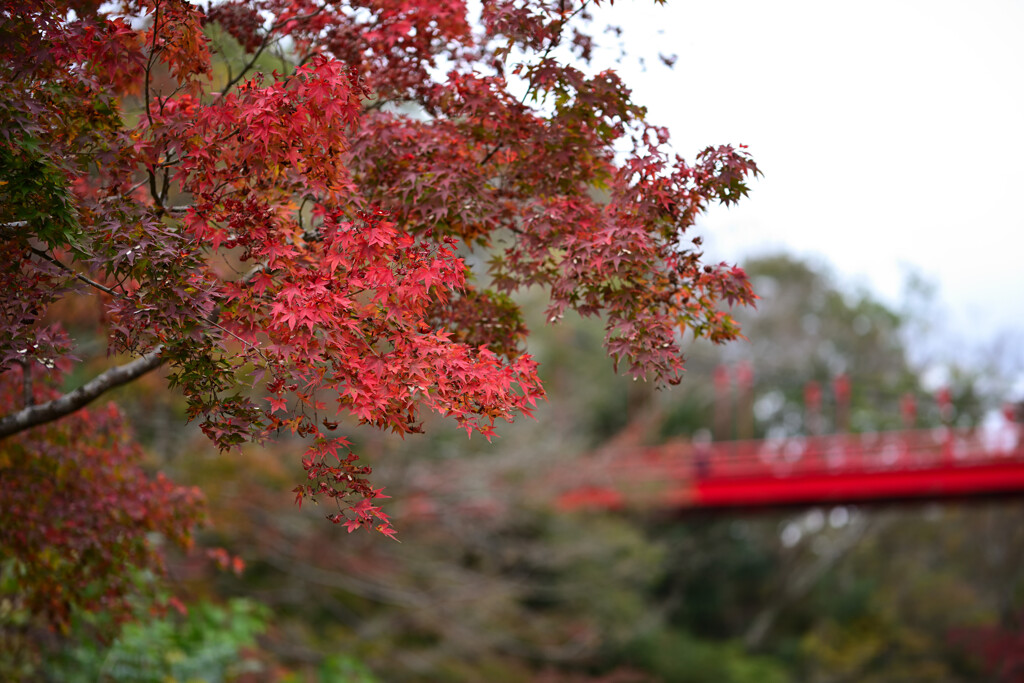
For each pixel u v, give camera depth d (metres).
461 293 3.00
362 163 2.76
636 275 2.46
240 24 2.98
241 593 10.06
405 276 2.13
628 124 2.71
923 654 18.84
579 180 2.89
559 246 2.59
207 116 2.32
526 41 2.52
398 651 10.38
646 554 12.94
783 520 21.73
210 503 7.61
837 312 25.58
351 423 9.53
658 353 2.43
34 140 2.15
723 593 20.95
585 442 12.84
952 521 21.00
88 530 3.47
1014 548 20.22
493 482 10.66
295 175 2.65
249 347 2.20
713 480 14.43
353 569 10.43
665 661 15.38
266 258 2.31
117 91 2.84
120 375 2.89
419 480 10.24
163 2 2.42
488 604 10.67
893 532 21.66
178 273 2.21
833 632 19.36
